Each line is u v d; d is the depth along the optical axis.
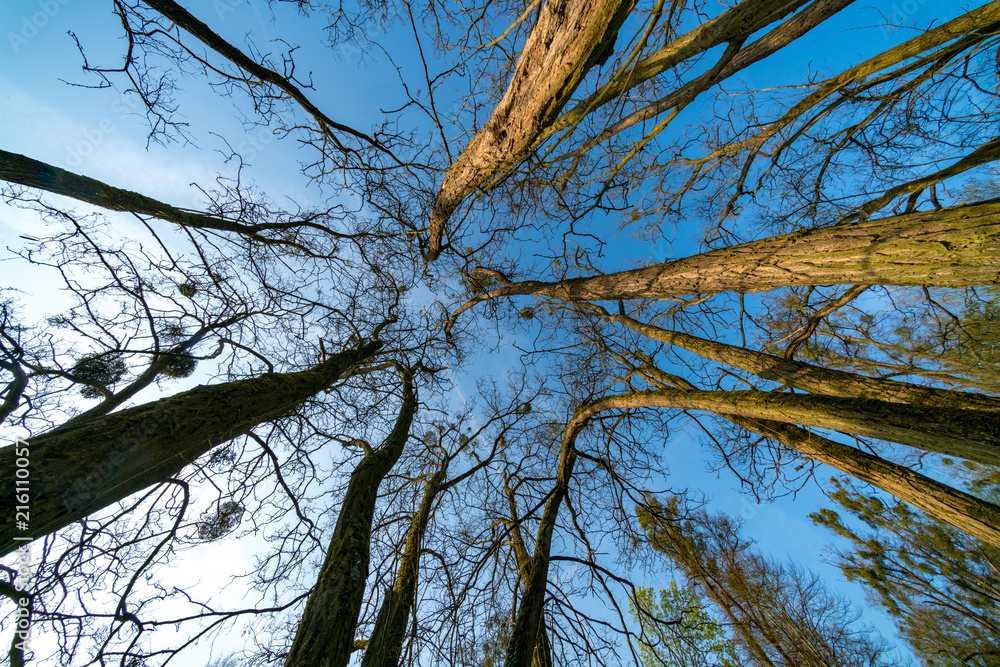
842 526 7.95
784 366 3.42
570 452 6.03
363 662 2.88
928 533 6.85
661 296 3.98
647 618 5.00
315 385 3.73
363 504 3.42
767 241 2.98
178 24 2.67
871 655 8.13
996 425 1.87
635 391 4.90
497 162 3.63
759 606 7.42
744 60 3.32
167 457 2.01
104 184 2.54
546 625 4.61
